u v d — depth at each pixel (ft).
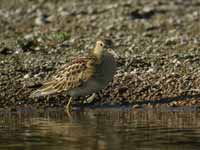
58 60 66.59
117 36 81.56
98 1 108.99
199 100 53.67
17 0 114.73
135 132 41.16
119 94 55.57
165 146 36.96
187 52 70.13
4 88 57.36
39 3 110.73
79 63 52.08
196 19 93.30
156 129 42.32
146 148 36.35
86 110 51.90
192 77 59.06
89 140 38.65
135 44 75.92
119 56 67.77
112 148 36.37
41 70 62.59
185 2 106.93
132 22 91.09
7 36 82.84
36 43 74.79
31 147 37.01
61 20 93.56
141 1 106.93
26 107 53.52
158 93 55.62
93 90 52.29
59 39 77.25
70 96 55.26
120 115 48.88
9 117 48.65
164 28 87.20
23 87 57.52
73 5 106.11
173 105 52.80
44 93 53.26
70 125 44.19
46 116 48.93
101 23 90.79
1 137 40.09
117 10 99.30
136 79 58.85
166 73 60.70
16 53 71.00
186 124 44.16
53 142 38.27
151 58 66.74
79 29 87.04
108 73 52.01
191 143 37.78
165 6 102.63
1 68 63.62
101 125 43.98
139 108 52.34
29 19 95.96
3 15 100.27
